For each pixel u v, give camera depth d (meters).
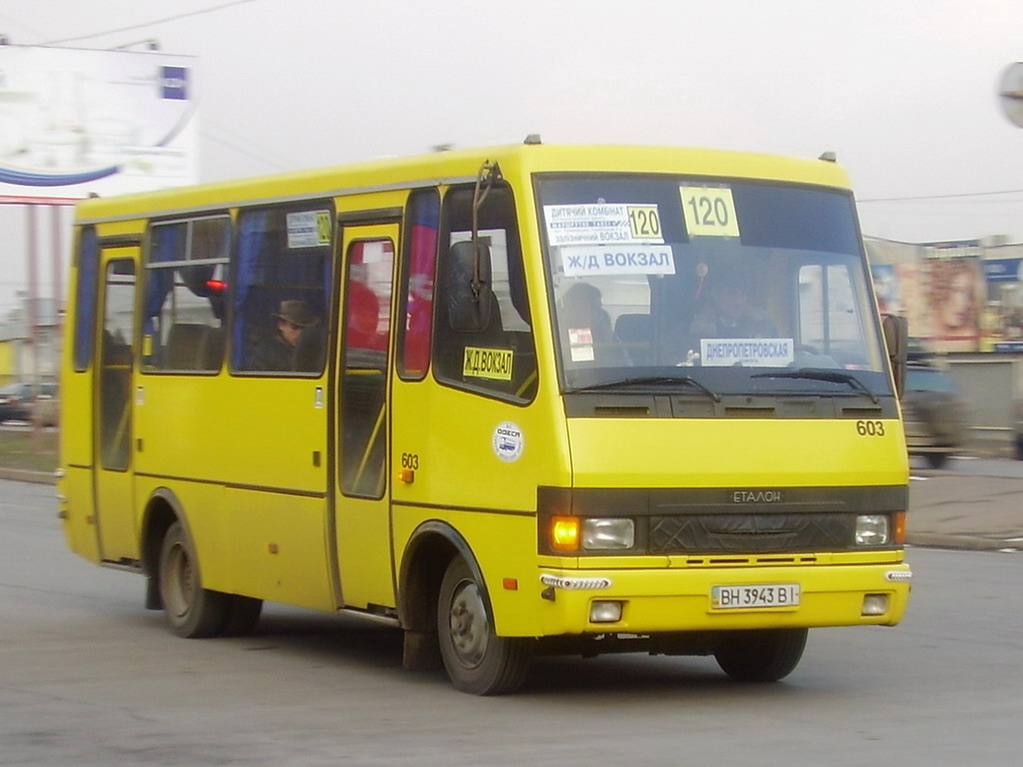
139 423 15.42
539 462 10.46
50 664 13.17
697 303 11.02
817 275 11.46
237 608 14.65
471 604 11.40
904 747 9.55
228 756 9.39
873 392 11.34
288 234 13.36
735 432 10.74
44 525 26.95
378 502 12.04
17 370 77.44
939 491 29.69
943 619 15.64
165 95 52.12
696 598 10.48
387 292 12.12
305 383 12.95
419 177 11.88
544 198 10.89
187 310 14.74
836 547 10.99
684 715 10.73
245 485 13.71
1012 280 65.62
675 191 11.23
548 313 10.61
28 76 50.72
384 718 10.61
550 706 11.09
